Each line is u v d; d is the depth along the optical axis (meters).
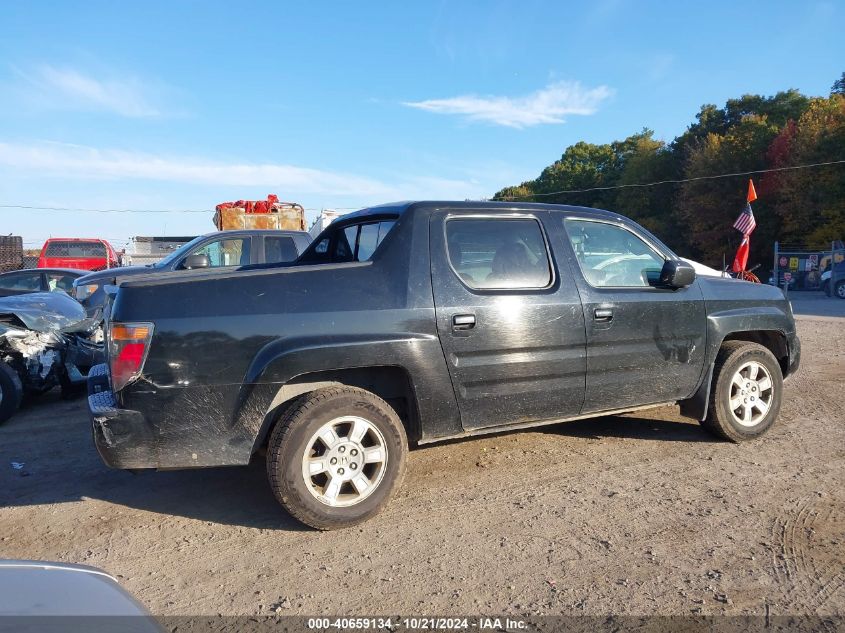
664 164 60.22
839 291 26.88
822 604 3.15
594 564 3.57
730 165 49.31
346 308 4.04
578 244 4.95
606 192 69.19
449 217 4.50
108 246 21.17
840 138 40.72
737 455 5.23
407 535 3.95
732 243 51.12
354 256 5.32
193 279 3.88
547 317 4.56
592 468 4.99
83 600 1.89
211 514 4.34
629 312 4.89
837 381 7.93
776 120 53.97
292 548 3.83
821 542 3.76
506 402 4.51
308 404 3.91
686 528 3.97
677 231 56.50
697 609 3.12
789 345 5.88
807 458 5.14
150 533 4.07
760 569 3.48
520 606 3.18
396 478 4.14
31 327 7.29
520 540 3.86
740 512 4.17
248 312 3.88
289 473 3.86
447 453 5.35
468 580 3.43
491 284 4.50
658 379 5.07
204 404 3.82
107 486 4.89
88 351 8.00
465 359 4.33
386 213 4.84
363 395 4.07
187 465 3.85
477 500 4.44
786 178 44.19
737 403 5.46
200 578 3.51
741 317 5.46
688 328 5.18
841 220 41.34
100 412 3.78
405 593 3.32
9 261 27.67
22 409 7.45
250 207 15.52
